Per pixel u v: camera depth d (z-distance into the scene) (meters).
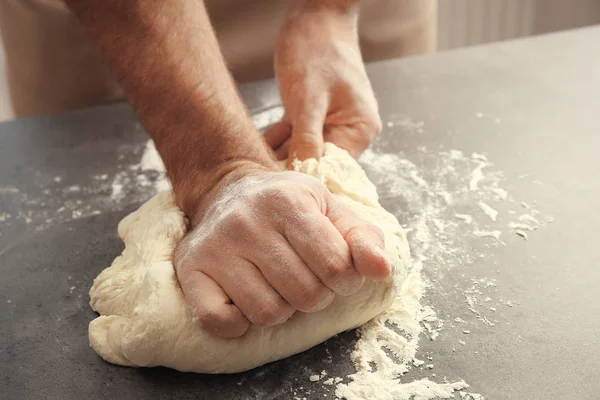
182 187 1.14
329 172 1.20
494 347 0.99
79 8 1.19
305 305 0.92
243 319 0.94
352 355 1.00
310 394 0.95
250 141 1.14
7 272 1.23
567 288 1.08
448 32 2.70
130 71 1.19
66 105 2.00
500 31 2.69
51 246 1.28
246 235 0.95
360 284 0.92
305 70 1.37
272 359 0.99
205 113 1.14
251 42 1.94
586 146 1.44
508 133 1.51
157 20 1.18
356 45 1.47
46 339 1.07
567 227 1.21
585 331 1.00
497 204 1.29
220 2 1.86
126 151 1.57
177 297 0.98
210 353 0.96
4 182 1.48
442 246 1.19
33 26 1.86
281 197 0.94
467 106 1.63
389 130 1.56
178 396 0.96
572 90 1.66
